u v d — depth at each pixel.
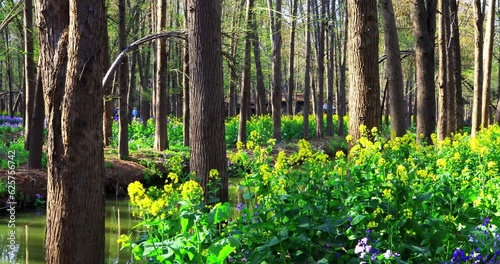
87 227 5.17
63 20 5.23
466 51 32.94
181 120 26.73
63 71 5.16
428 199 5.22
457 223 5.12
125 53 9.75
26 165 13.45
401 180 5.38
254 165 7.45
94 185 5.21
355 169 6.75
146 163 15.31
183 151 17.61
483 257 4.40
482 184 7.34
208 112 7.80
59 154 5.14
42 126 13.15
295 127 27.05
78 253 5.13
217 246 4.39
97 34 5.08
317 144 23.05
